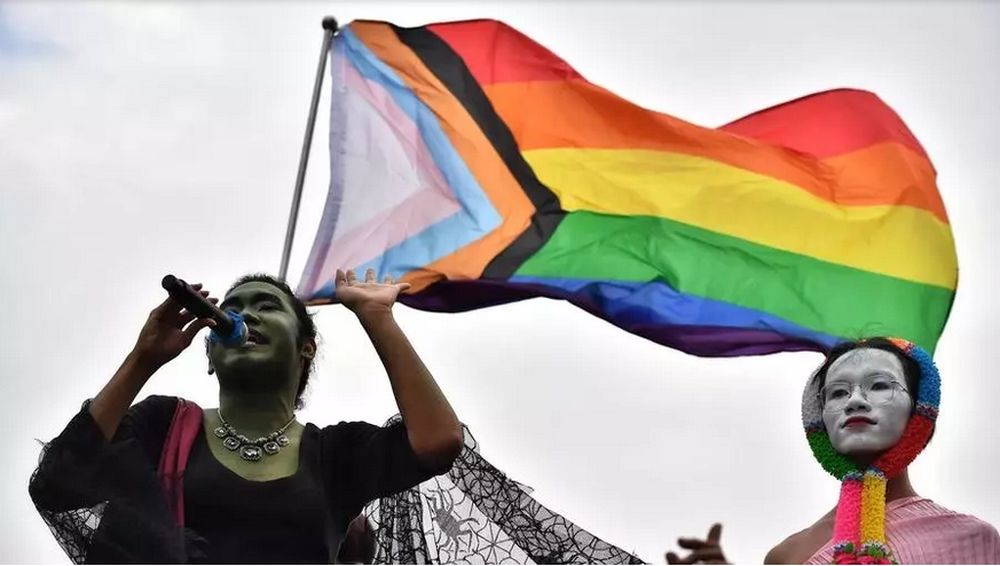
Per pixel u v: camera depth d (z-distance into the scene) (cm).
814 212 1440
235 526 968
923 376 1050
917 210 1446
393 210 1413
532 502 1066
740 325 1406
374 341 1027
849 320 1412
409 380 1014
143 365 990
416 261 1395
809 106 1482
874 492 1023
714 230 1430
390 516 1070
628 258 1415
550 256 1407
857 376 1048
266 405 1012
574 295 1395
